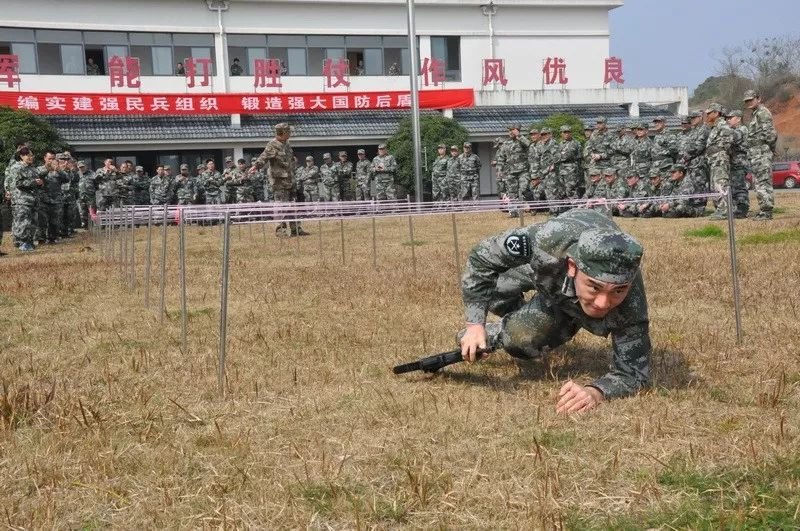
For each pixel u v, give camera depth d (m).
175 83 30.50
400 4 32.41
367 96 31.38
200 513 2.72
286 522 2.63
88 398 4.21
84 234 21.47
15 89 28.58
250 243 15.05
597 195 18.56
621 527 2.50
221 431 3.57
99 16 29.45
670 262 8.70
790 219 13.80
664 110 34.97
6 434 3.59
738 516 2.48
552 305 4.00
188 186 26.00
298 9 31.61
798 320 5.55
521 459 3.08
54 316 7.06
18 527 2.65
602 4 34.34
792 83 65.00
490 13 33.25
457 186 24.42
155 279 9.48
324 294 7.84
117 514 2.77
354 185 28.59
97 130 28.78
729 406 3.69
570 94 33.22
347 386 4.31
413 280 8.37
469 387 4.20
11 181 15.78
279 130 16.06
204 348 5.50
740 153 15.02
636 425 3.38
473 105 32.19
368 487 2.90
